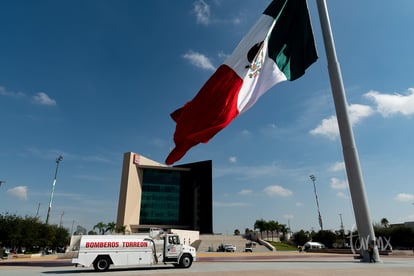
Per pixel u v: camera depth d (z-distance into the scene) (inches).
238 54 699.4
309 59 745.0
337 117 786.2
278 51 741.3
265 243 3053.6
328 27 843.4
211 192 3814.0
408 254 1562.5
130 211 3326.8
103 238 820.6
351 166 741.3
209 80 692.7
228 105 675.4
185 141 691.4
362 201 722.2
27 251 2608.3
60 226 3553.2
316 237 3282.5
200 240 3134.8
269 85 708.7
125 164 3459.6
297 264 794.8
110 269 841.5
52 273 730.8
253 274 562.6
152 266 936.9
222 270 678.5
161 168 3722.9
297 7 783.7
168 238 873.5
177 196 3782.0
